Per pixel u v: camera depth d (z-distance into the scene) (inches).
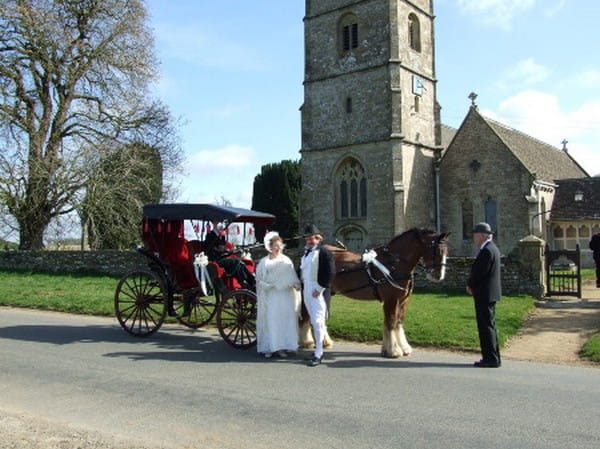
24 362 332.8
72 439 195.0
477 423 218.5
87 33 1123.9
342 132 1229.1
